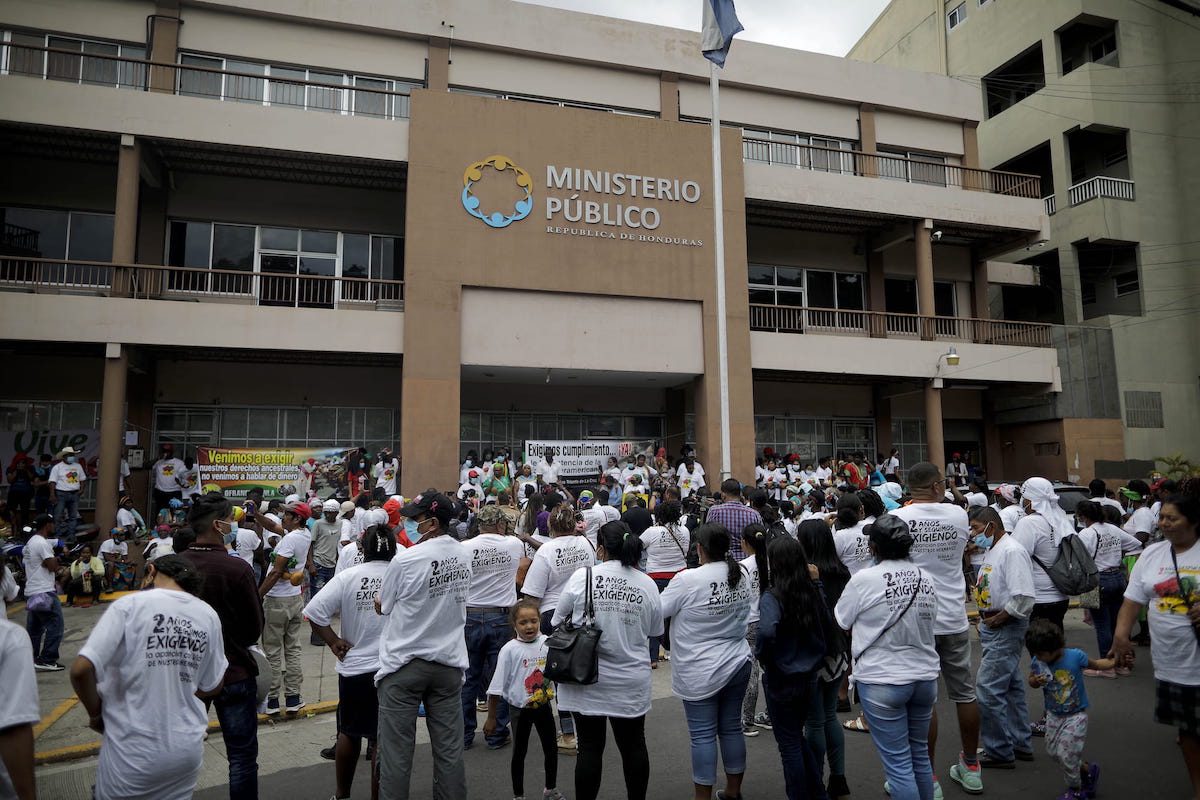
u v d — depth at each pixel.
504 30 18.98
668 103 20.30
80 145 15.89
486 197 16.88
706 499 12.80
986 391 25.02
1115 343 23.89
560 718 6.10
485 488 16.64
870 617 4.41
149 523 16.12
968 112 23.67
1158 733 6.23
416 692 4.48
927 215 20.98
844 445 23.36
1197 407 24.44
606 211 17.66
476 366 16.92
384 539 5.15
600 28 19.81
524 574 7.36
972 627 10.66
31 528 10.34
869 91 22.44
